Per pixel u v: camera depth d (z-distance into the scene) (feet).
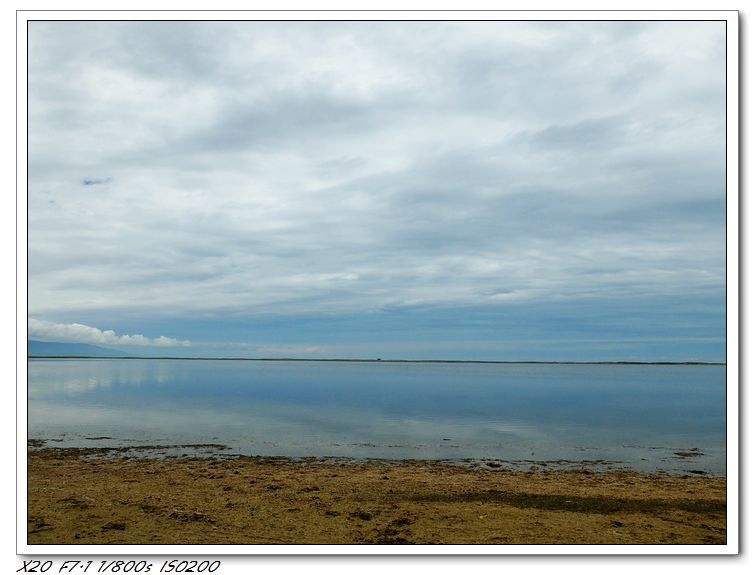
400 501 31.63
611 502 32.07
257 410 92.38
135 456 50.72
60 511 27.71
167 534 24.47
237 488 35.01
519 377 289.12
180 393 130.31
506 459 51.06
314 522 26.73
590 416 87.86
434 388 171.42
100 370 289.94
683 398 131.95
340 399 119.03
